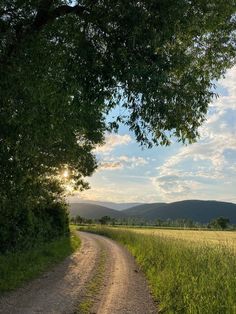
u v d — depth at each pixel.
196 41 11.70
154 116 9.98
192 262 16.62
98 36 9.66
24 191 19.03
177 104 10.16
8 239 23.47
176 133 10.98
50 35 11.04
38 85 11.05
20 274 16.72
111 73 9.27
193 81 10.23
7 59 10.46
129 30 8.88
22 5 10.43
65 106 12.24
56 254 26.66
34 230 29.42
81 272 19.61
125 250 35.41
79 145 23.33
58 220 43.00
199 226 151.75
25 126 12.83
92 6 9.74
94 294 14.09
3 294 13.10
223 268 13.48
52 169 23.77
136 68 8.70
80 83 9.55
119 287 15.73
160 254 22.41
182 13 8.95
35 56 10.92
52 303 12.18
